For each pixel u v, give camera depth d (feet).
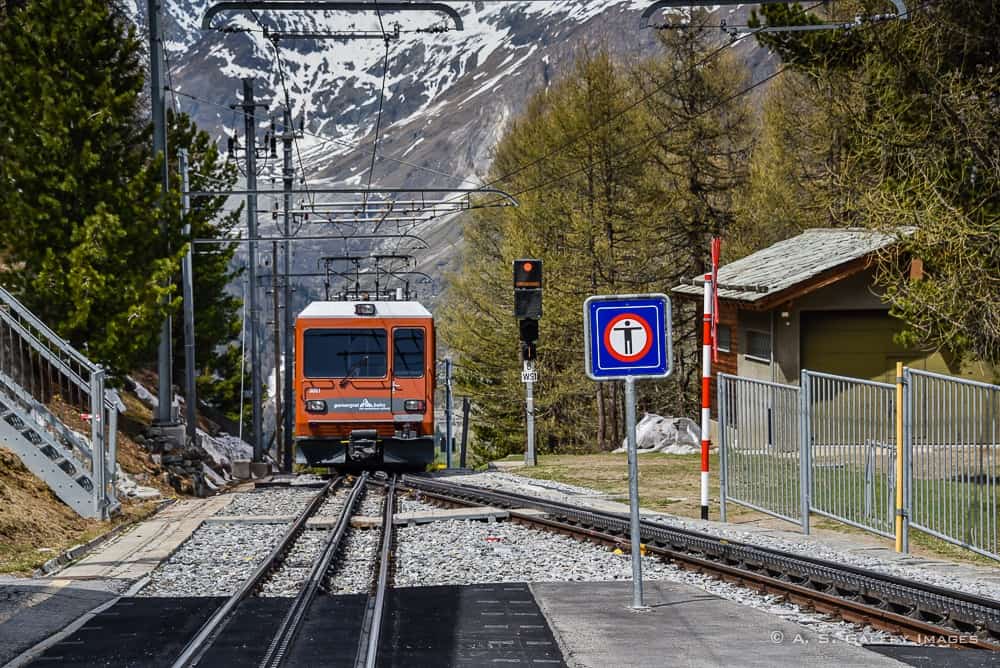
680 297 188.14
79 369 89.15
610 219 183.01
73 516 63.93
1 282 87.92
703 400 68.03
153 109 95.50
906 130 77.36
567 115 185.88
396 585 45.60
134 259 90.84
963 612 35.78
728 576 45.85
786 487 64.18
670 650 31.81
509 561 51.11
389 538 56.59
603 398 187.11
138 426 103.40
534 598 40.19
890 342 115.96
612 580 44.68
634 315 38.52
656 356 38.50
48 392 90.43
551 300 181.68
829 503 60.39
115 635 35.17
